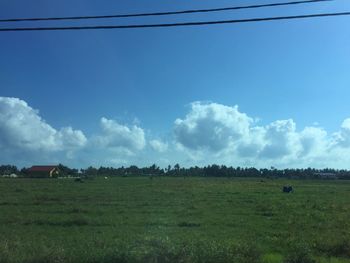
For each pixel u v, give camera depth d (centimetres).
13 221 2864
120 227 2642
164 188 7306
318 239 2144
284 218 3200
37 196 4962
